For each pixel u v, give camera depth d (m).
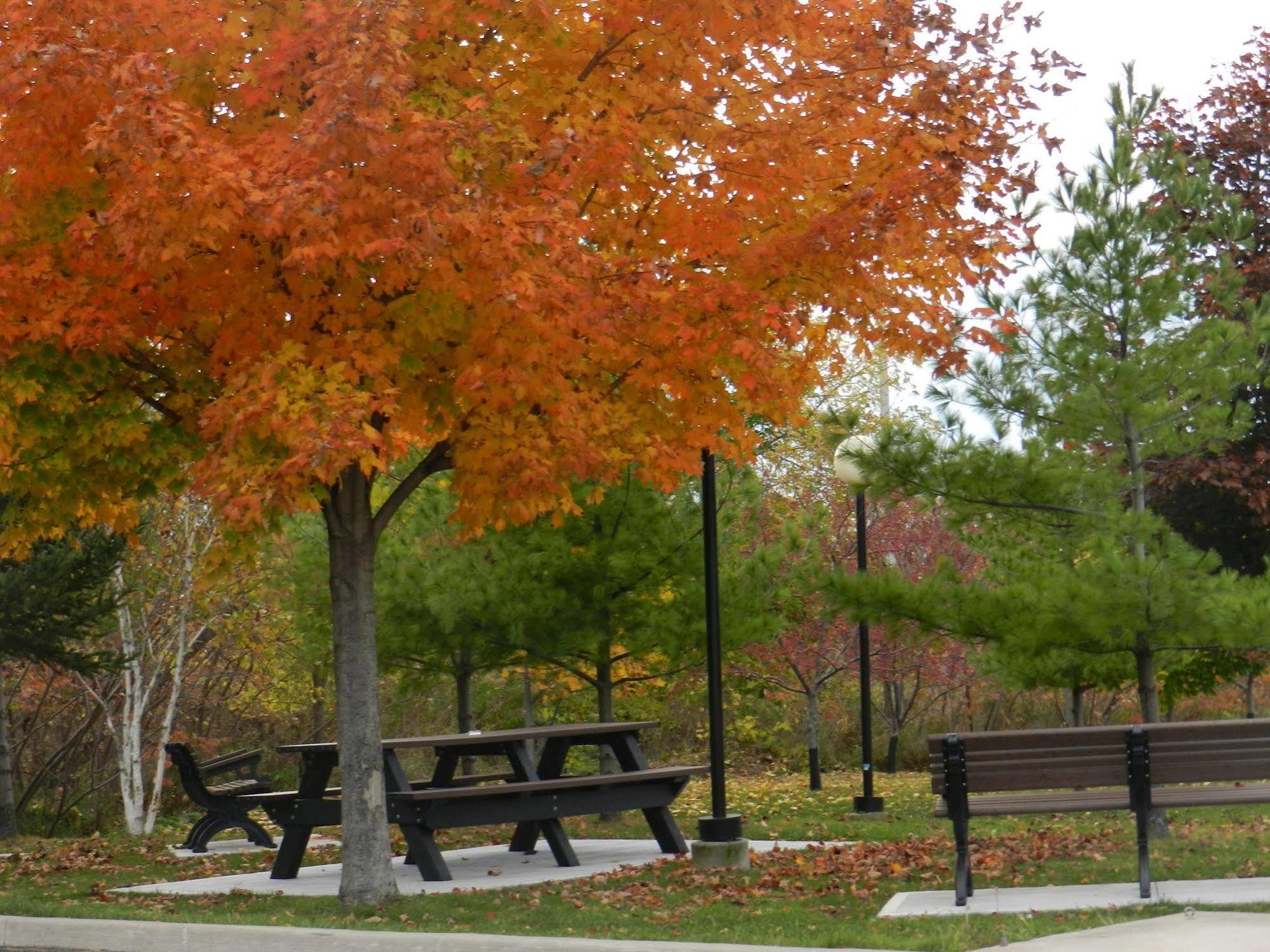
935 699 23.84
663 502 13.31
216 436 8.01
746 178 8.27
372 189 7.02
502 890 8.80
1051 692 23.88
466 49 8.08
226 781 21.92
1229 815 11.81
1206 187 10.88
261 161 7.20
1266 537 17.19
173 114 6.72
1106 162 10.48
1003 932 6.16
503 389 7.54
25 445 8.17
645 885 8.72
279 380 7.14
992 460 10.30
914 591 10.43
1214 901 6.77
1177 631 9.83
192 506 16.78
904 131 8.50
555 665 14.45
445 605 13.21
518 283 6.96
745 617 13.66
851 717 25.27
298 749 9.85
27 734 20.58
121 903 8.72
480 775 11.16
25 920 7.52
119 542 15.26
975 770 7.27
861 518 15.19
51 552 14.95
